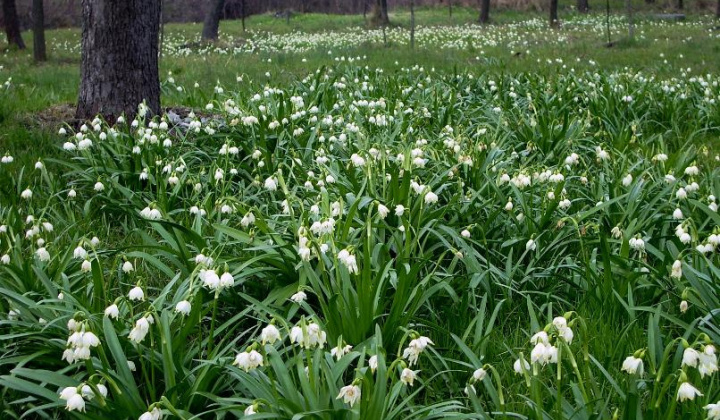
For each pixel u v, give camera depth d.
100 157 6.53
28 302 3.51
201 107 9.73
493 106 9.45
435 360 3.77
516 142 7.83
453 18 36.19
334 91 9.65
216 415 3.08
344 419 2.79
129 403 2.97
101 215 6.02
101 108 8.27
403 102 9.38
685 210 5.22
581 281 4.45
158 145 6.59
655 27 29.02
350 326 3.59
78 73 14.87
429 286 4.35
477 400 2.91
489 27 30.75
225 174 6.09
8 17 24.84
